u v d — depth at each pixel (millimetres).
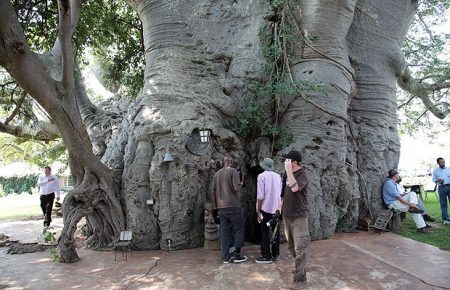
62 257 6379
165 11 8805
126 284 4984
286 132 8289
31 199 28797
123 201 7594
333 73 8422
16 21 5895
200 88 8258
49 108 6648
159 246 7387
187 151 7480
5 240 8586
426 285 4562
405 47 16109
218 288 4715
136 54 14422
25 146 26250
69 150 7184
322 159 8125
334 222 7996
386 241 7238
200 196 7555
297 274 4652
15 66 6031
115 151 8211
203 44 8852
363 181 9195
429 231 8227
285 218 4840
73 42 12375
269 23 8836
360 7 9797
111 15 13023
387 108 9836
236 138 8047
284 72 8602
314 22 8461
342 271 5246
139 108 8102
